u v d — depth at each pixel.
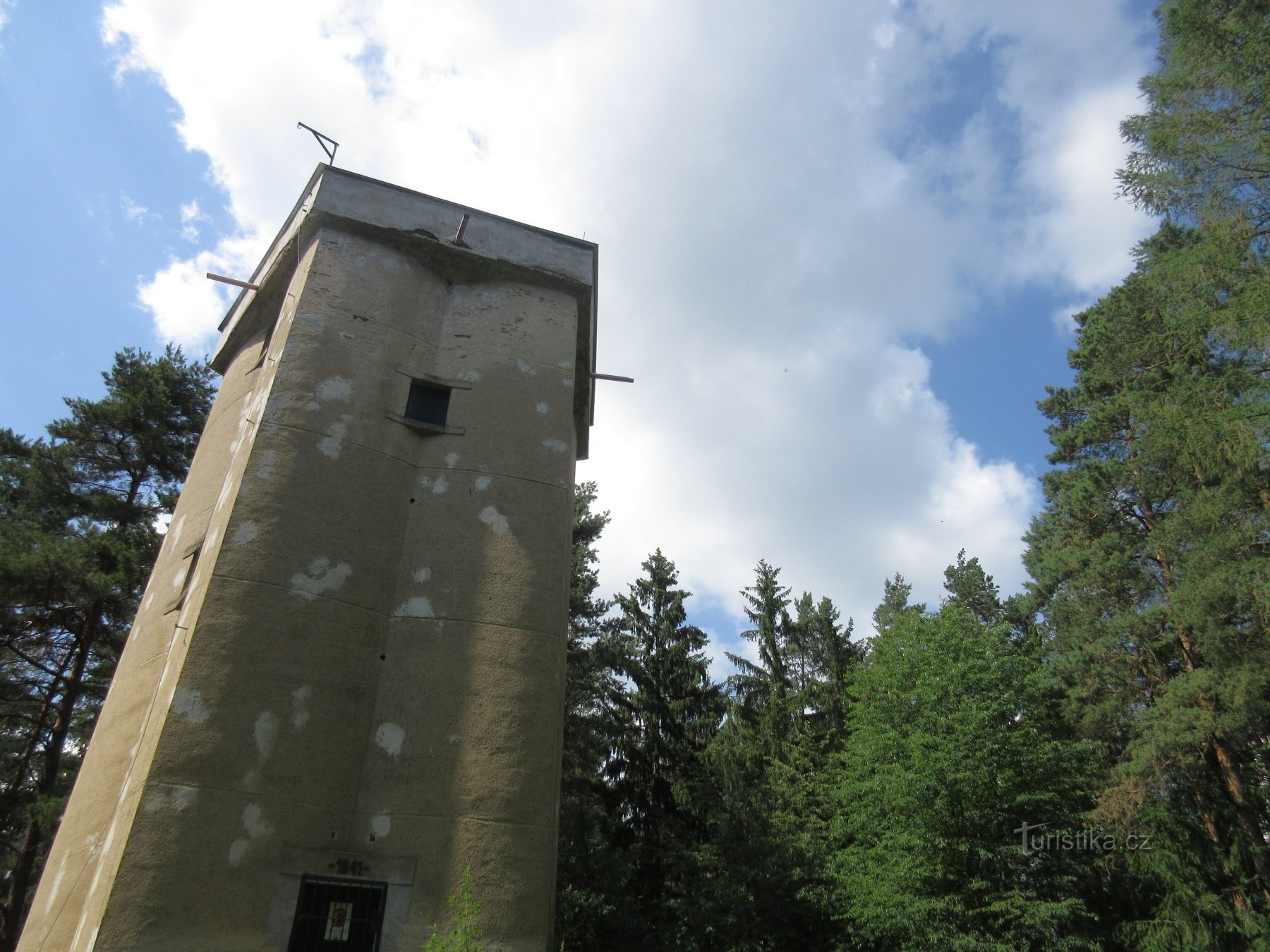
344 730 9.34
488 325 13.12
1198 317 14.51
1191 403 15.45
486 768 9.41
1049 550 25.12
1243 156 13.93
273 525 9.92
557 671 10.56
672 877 22.45
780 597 33.56
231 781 8.30
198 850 7.84
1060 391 30.38
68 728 20.36
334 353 11.59
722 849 21.44
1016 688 20.41
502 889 8.74
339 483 10.68
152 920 7.34
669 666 27.94
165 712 8.41
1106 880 20.97
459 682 9.93
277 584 9.60
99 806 9.98
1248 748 18.80
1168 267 14.63
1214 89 14.39
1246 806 19.06
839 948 18.95
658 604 29.48
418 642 10.16
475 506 11.31
